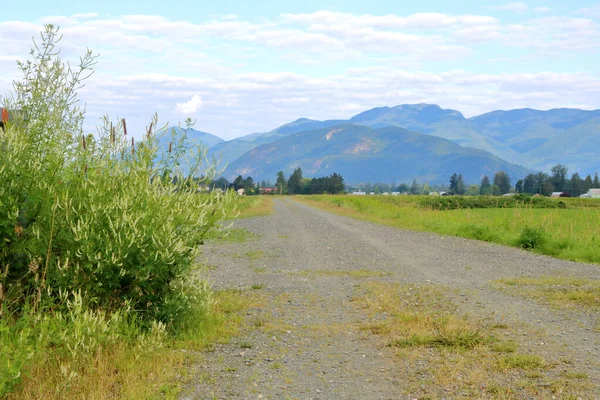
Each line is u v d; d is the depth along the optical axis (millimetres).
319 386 5266
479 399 4871
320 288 10625
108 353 5527
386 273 12445
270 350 6441
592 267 13484
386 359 6109
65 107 6375
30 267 5484
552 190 183500
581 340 6848
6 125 6105
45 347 5086
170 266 6488
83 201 6051
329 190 174750
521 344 6660
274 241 18781
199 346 6379
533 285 10852
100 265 5684
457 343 6578
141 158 6566
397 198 60594
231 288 10453
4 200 5547
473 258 14891
